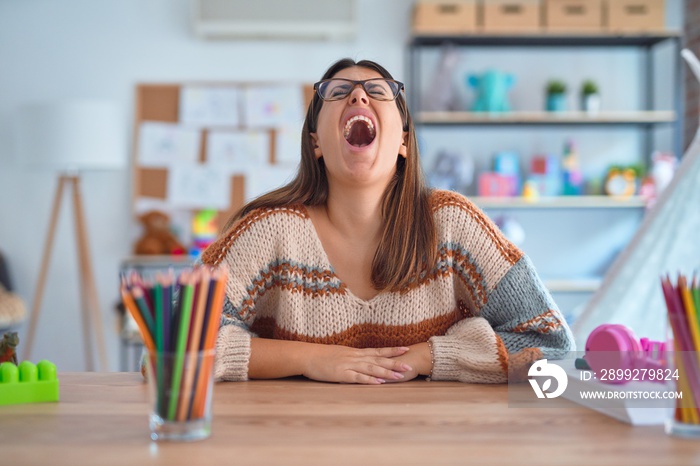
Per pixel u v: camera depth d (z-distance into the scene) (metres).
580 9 4.19
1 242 4.46
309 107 1.53
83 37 4.47
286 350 1.34
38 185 4.47
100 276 4.48
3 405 1.08
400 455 0.82
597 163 4.52
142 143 4.47
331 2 4.34
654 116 4.23
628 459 0.80
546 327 1.41
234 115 4.50
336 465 0.78
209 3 4.34
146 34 4.48
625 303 2.71
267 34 4.40
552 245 4.53
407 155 1.50
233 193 4.50
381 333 1.47
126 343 3.94
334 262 1.49
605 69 4.50
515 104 4.50
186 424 0.88
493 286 1.47
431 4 4.19
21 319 3.95
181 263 4.25
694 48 4.37
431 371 1.32
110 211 4.48
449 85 4.30
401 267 1.44
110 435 0.91
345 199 1.46
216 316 0.90
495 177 4.30
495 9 4.18
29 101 4.45
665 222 2.70
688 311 0.89
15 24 4.45
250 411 1.03
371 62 1.49
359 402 1.09
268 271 1.48
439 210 1.49
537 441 0.87
